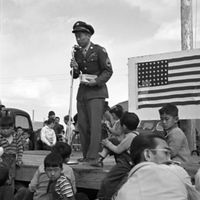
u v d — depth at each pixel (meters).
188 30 7.89
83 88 5.41
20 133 5.93
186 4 7.90
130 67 6.71
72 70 5.59
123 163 3.80
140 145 2.52
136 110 6.60
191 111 6.12
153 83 6.46
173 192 2.14
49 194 4.28
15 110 12.37
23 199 4.94
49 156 4.19
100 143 5.28
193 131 7.30
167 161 2.50
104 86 5.39
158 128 6.68
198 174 2.79
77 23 5.38
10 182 5.50
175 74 6.28
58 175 4.18
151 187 2.16
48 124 10.63
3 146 5.60
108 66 5.27
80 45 5.41
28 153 8.53
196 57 6.14
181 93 6.21
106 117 6.20
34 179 4.75
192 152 7.16
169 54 6.36
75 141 9.62
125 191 2.20
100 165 5.06
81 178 4.92
